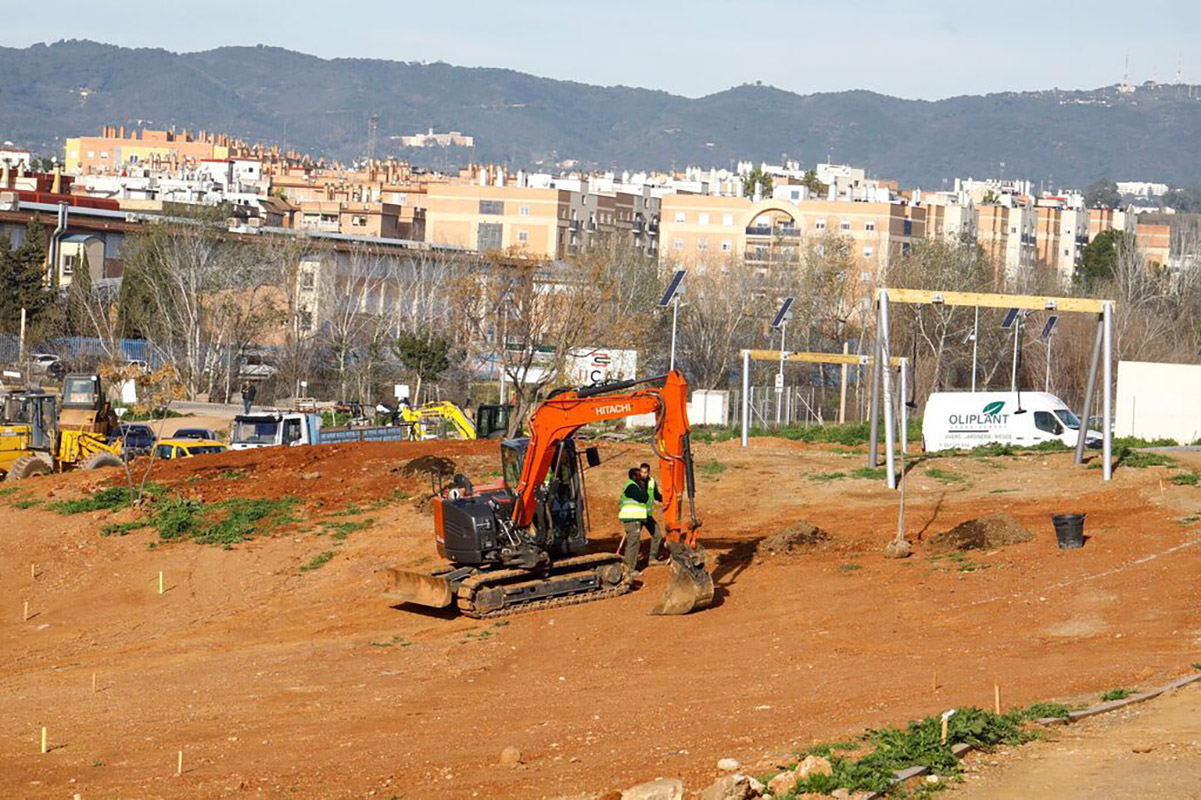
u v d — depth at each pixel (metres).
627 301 87.81
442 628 26.47
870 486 37.41
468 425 60.50
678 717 17.61
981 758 13.89
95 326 93.50
